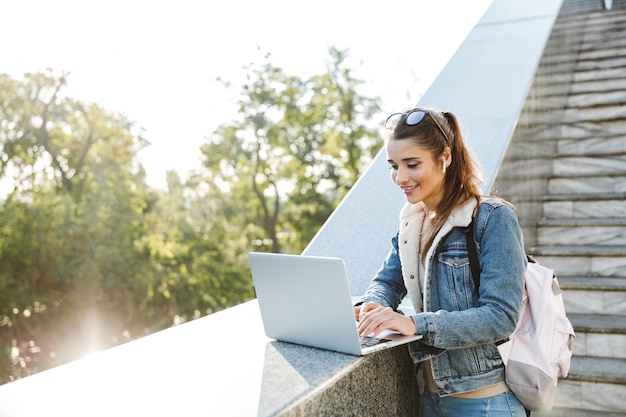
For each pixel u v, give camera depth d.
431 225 1.79
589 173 5.05
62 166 23.55
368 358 1.76
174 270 24.64
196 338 1.97
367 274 2.55
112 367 1.71
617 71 6.50
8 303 19.33
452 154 1.76
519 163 3.88
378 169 3.38
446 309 1.75
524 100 3.85
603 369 3.20
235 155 28.47
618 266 4.02
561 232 4.53
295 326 1.82
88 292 21.00
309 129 29.16
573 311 3.81
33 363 20.55
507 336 1.67
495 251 1.65
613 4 9.45
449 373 1.80
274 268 1.79
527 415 1.89
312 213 28.94
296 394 1.45
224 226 27.52
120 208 22.92
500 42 4.82
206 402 1.43
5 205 20.31
